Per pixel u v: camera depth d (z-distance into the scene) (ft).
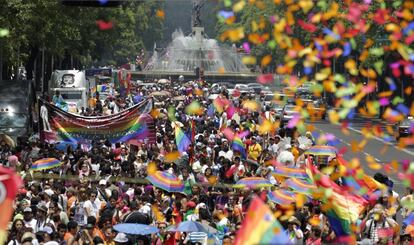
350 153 342.85
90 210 166.30
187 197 170.19
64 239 139.23
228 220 153.89
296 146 239.50
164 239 145.07
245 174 195.83
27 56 424.87
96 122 239.30
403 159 323.37
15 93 331.16
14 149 234.99
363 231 138.31
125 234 139.74
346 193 117.39
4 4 335.67
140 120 239.71
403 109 98.37
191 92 486.79
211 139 271.49
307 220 143.54
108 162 207.72
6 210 69.36
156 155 225.97
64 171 207.31
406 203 109.19
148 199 168.14
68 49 539.70
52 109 239.09
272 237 59.06
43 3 362.12
